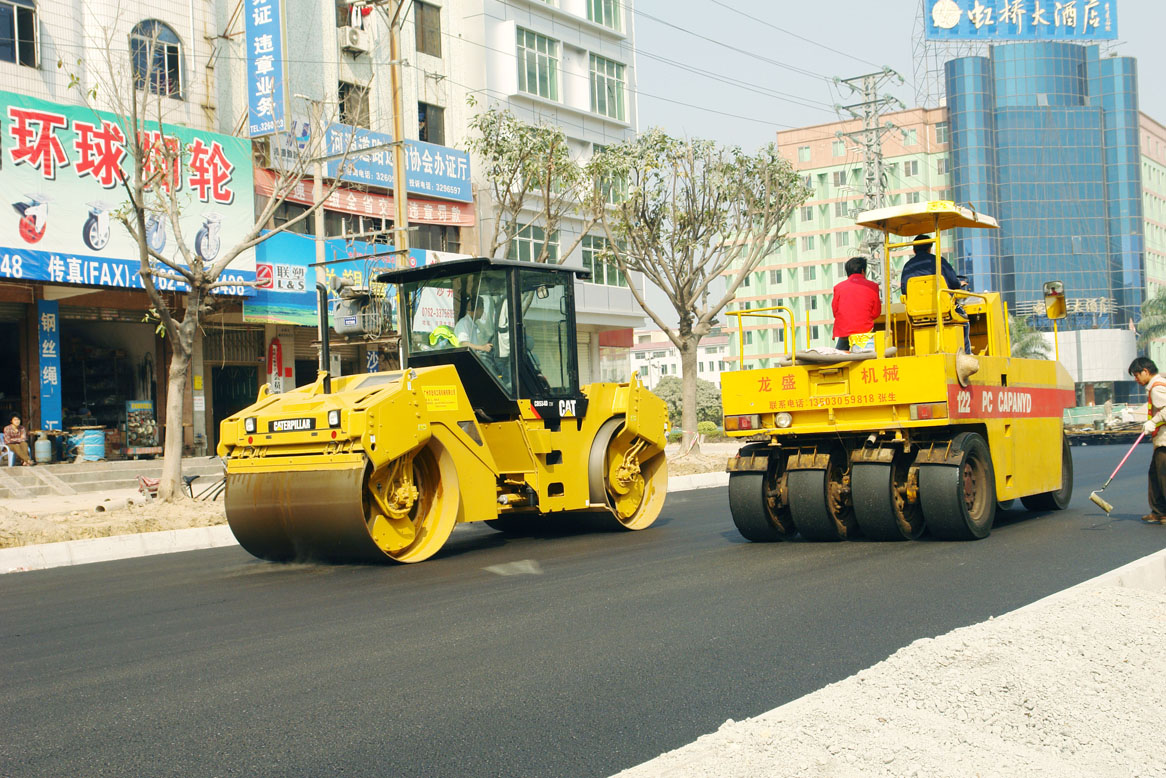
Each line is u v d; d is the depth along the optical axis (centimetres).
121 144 2169
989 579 758
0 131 2000
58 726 470
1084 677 455
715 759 351
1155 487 1066
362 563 980
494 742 427
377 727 452
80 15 2242
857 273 1024
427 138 3059
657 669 534
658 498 1284
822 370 967
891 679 441
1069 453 1231
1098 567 798
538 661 557
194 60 2444
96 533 1284
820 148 9056
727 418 1022
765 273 9175
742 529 1020
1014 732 397
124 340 2602
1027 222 8900
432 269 1132
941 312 981
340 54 2762
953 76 8919
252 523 977
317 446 952
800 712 400
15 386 2347
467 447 1030
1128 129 9112
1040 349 6475
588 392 1202
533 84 3356
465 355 1075
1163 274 10131
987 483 982
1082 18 9112
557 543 1119
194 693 518
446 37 3145
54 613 786
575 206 2438
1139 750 390
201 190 2309
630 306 3731
